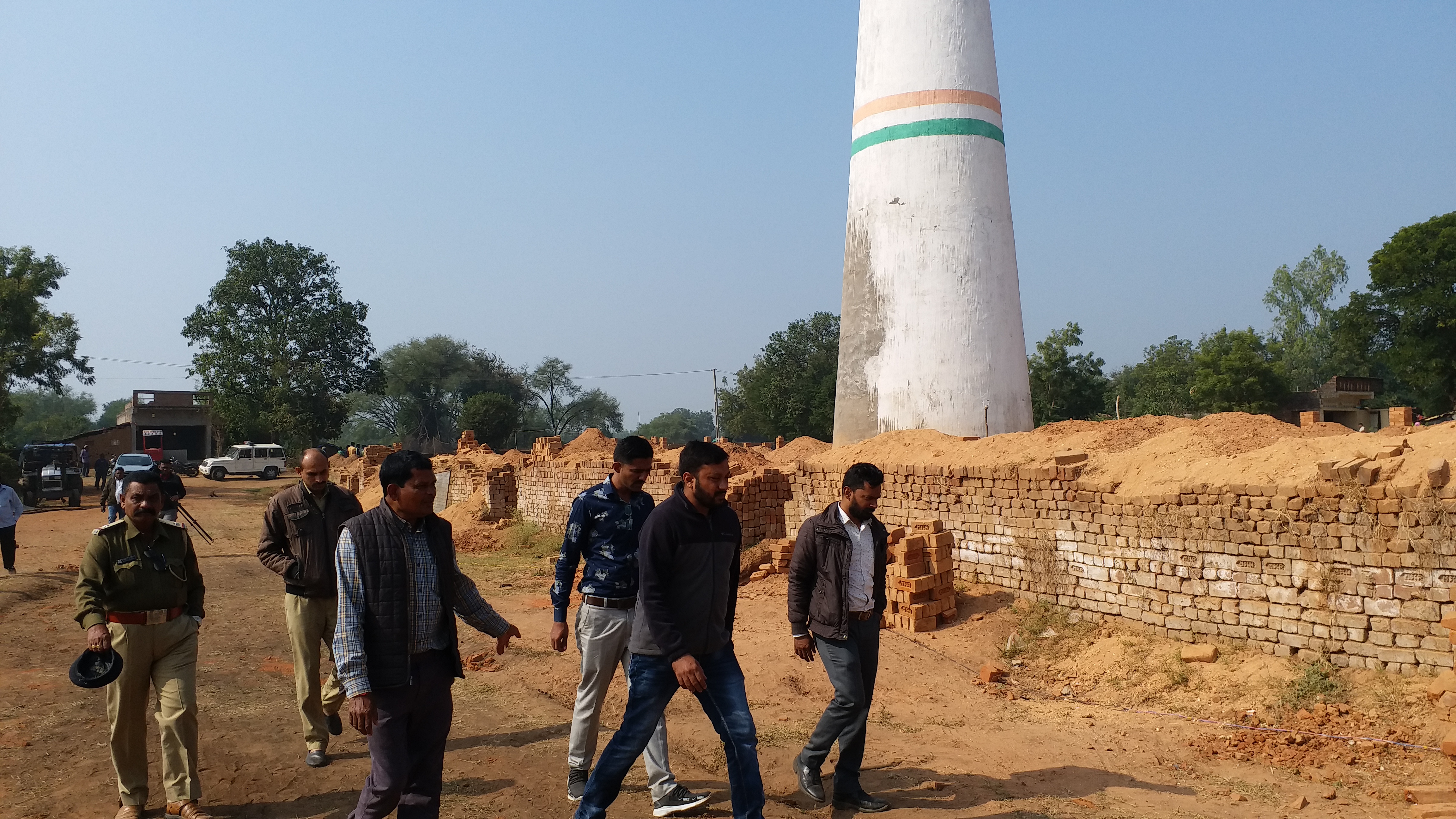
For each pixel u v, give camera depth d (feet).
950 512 36.09
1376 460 23.02
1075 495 30.42
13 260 132.46
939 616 31.96
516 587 45.47
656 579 14.12
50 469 101.35
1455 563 20.58
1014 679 27.04
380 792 12.59
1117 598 28.81
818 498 44.37
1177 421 37.29
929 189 51.39
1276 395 116.78
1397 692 20.94
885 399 52.08
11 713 22.75
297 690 22.62
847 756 16.76
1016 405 51.37
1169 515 27.09
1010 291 52.29
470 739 21.27
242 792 17.74
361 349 177.58
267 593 43.34
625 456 16.71
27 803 16.99
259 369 165.89
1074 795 17.61
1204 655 25.05
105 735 21.15
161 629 16.25
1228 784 18.40
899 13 52.60
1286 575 24.03
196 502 107.76
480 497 79.05
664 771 16.37
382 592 12.93
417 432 263.70
